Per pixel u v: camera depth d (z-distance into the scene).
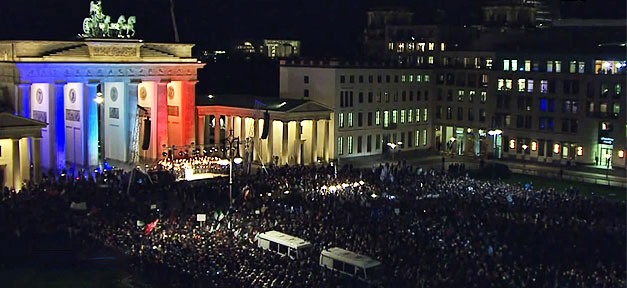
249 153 107.38
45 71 97.31
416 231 64.56
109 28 103.88
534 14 169.75
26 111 96.25
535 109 130.12
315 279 51.53
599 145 122.94
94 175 94.88
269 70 169.88
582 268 55.84
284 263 55.16
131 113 107.50
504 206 77.06
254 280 51.47
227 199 81.06
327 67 122.50
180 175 95.50
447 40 151.12
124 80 105.44
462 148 140.88
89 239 63.59
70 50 99.62
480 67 136.62
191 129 114.81
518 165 126.50
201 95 129.50
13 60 95.69
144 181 86.94
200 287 51.28
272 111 114.69
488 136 135.75
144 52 107.50
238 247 59.28
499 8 165.62
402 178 94.81
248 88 171.12
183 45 112.69
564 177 114.94
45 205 69.44
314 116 117.44
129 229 64.19
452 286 50.22
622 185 108.88
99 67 102.31
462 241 61.97
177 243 58.91
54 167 99.81
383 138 133.50
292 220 68.00
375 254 58.53
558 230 66.69
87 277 57.44
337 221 67.75
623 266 56.94
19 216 65.75
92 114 102.44
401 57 154.75
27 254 60.97
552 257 58.69
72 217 66.88
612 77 119.62
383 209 73.12
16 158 84.69
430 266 54.47
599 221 72.56
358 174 96.38
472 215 71.69
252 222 67.62
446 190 86.69
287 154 114.56
